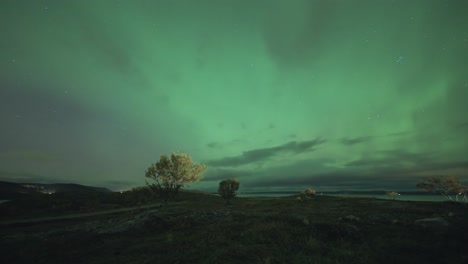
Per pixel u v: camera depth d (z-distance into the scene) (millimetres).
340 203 56812
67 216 45656
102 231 22969
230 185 62938
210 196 110688
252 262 12039
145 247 16125
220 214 29500
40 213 50781
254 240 16141
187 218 25938
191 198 93562
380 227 19422
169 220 25109
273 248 14148
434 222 18609
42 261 14258
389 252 13172
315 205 54125
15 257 15336
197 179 40781
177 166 39812
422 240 15203
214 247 14812
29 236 23109
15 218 44156
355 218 23188
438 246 13656
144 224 24078
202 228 21547
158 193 40156
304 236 16609
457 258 11797
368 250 13602
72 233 23609
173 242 16969
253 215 28516
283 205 57500
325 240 16109
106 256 14742
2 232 29984
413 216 26047
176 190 40656
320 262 11773
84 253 15664
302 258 12383
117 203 68625
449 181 70188
